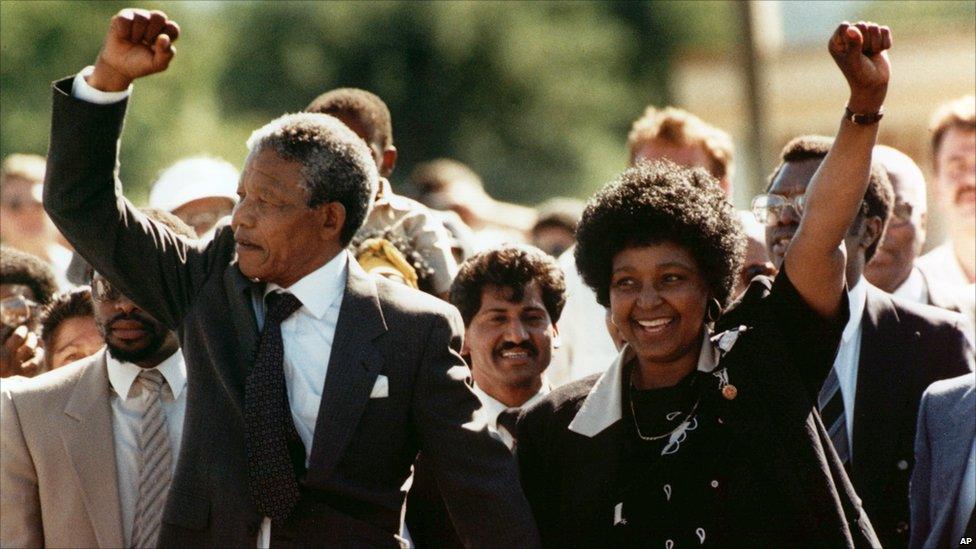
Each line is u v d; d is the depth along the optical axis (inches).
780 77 1649.9
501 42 2231.8
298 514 293.6
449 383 303.4
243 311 301.3
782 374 289.3
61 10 1818.4
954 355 368.5
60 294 398.6
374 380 299.1
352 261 311.6
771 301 294.5
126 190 1744.6
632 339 298.5
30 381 344.5
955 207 494.9
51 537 333.1
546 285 376.8
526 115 2246.6
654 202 297.4
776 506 286.5
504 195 2229.3
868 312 367.9
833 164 288.5
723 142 483.5
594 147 2266.2
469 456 300.2
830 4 2365.9
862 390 361.1
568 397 311.9
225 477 295.0
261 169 300.7
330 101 443.8
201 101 1952.5
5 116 1745.8
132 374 340.8
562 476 305.6
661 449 294.7
